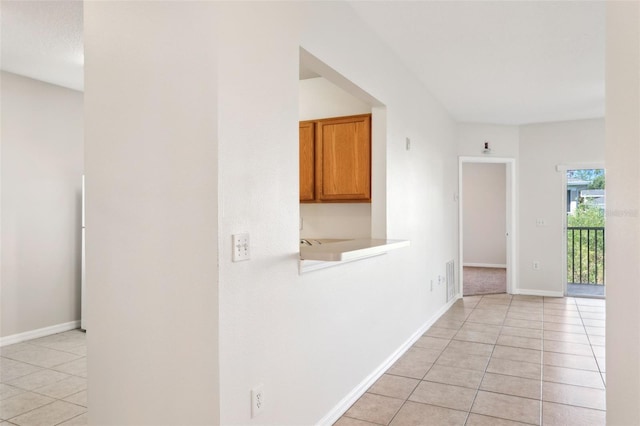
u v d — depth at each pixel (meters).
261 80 2.03
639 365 1.35
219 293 1.78
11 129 4.24
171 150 1.88
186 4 1.86
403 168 4.02
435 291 5.23
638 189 1.34
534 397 3.04
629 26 1.42
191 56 1.84
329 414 2.65
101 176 2.08
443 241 5.69
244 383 1.92
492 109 5.79
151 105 1.94
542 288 6.71
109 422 2.08
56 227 4.61
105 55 2.07
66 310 4.70
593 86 4.77
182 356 1.86
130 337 2.00
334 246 2.70
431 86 4.75
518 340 4.37
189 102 1.84
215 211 1.77
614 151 1.60
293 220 2.29
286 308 2.22
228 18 1.83
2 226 4.18
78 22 3.12
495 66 4.11
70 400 2.99
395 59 3.78
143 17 1.96
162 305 1.91
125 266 2.01
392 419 2.73
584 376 3.41
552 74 4.36
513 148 6.79
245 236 1.91
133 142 1.98
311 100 4.00
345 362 2.88
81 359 3.78
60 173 4.64
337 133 3.74
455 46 3.62
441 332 4.68
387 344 3.61
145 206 1.95
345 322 2.88
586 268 7.14
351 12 2.93
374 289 3.36
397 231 3.85
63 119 4.67
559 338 4.43
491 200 9.71
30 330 4.39
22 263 4.33
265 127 2.06
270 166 2.09
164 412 1.92
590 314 5.45
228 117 1.82
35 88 4.42
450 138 6.12
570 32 3.36
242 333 1.90
